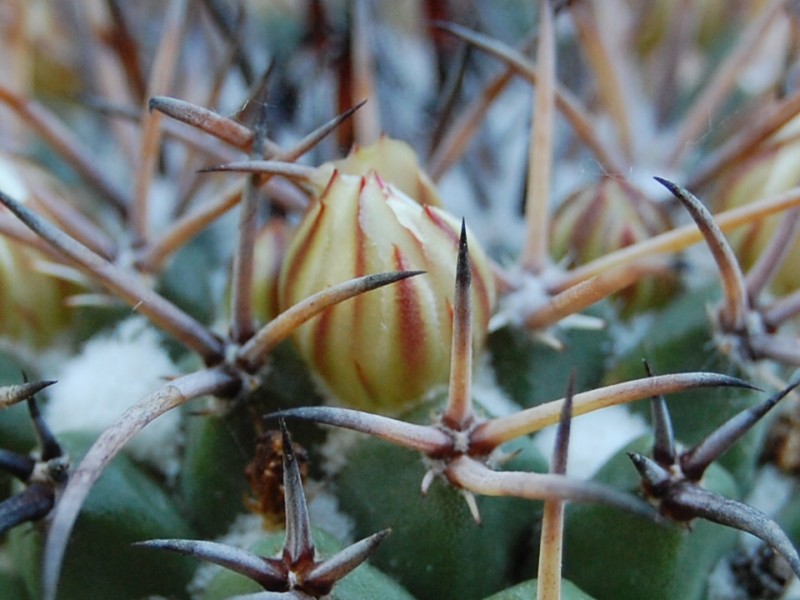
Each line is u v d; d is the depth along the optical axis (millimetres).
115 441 57
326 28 99
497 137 108
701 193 92
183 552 56
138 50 105
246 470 66
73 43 115
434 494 64
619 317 82
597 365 77
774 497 77
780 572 70
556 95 87
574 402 61
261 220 88
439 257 66
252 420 68
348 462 67
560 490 51
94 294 81
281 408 68
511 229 94
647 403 75
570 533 67
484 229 94
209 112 65
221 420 68
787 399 78
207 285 85
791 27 97
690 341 74
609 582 65
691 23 117
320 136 67
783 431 77
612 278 69
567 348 76
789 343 72
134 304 66
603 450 73
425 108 106
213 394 67
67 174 103
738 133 98
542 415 62
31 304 80
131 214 84
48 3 115
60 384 77
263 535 67
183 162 98
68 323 82
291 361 69
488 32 111
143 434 73
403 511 64
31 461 63
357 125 86
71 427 73
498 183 102
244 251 66
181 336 67
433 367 67
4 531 61
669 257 80
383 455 66
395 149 73
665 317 77
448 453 63
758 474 78
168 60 82
